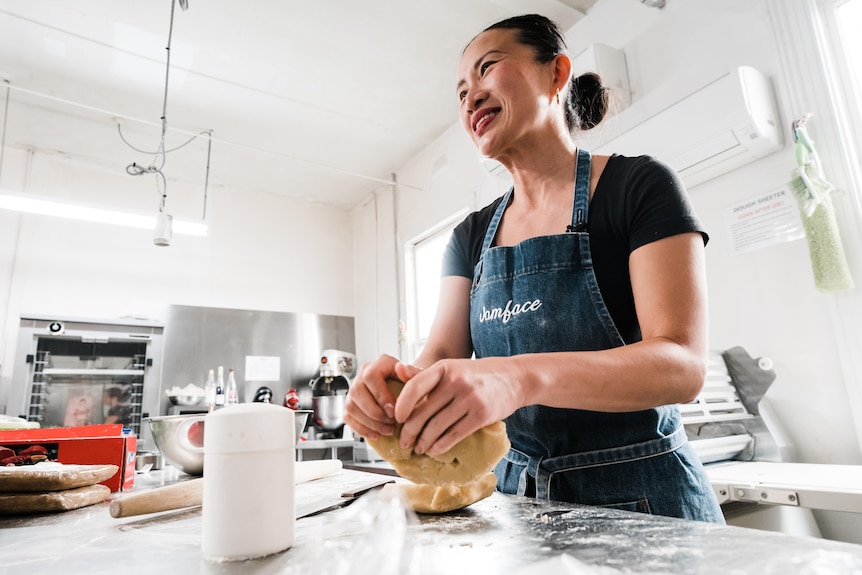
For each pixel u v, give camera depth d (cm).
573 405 63
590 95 115
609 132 213
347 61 304
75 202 282
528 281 92
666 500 76
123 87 315
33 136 346
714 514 79
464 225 117
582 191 92
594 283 86
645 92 232
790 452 167
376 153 406
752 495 125
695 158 189
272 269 441
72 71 300
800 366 172
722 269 196
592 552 47
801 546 45
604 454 80
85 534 68
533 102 92
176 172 407
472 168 349
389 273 431
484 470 65
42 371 317
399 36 286
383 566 46
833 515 154
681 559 43
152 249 389
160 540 63
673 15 223
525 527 59
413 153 409
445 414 56
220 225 426
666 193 80
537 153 97
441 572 44
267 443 54
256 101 336
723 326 194
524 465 89
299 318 433
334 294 469
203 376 375
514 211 107
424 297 402
